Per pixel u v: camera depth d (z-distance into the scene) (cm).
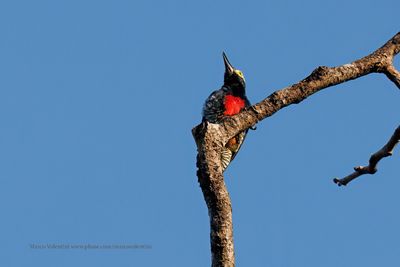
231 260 657
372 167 837
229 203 678
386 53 826
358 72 806
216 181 685
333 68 793
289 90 771
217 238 662
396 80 819
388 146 800
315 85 778
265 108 760
